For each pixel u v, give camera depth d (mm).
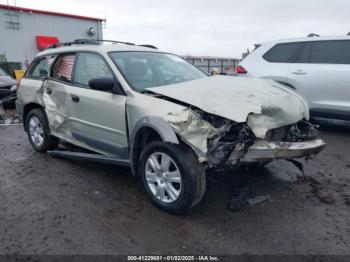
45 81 4816
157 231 2883
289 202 3416
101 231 2893
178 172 3004
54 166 4590
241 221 3037
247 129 2910
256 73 6746
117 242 2729
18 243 2729
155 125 3025
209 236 2801
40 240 2768
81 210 3277
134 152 3441
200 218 3096
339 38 5906
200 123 2848
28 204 3426
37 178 4148
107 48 4109
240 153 2936
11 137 6379
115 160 3775
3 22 19141
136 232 2871
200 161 2814
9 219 3119
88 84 3875
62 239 2777
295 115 3217
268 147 2982
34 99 4980
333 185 3861
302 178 4059
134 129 3322
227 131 2891
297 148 3109
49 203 3441
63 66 4613
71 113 4297
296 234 2818
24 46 20156
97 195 3621
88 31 22734
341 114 5816
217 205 3348
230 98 3059
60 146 5266
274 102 3092
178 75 4242
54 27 21172
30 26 20188
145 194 3637
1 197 3605
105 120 3770
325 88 5887
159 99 3248
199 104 2938
